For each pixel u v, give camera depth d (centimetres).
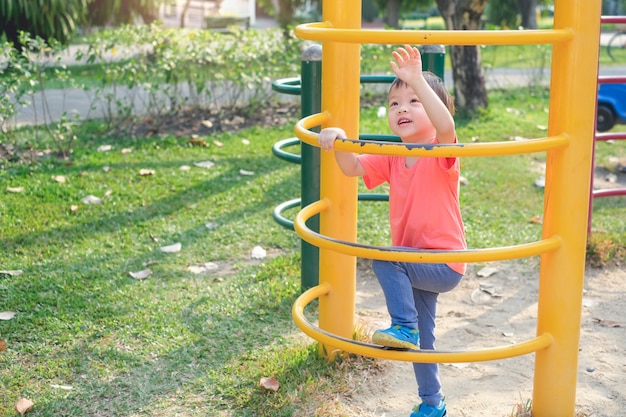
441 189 299
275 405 343
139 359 389
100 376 374
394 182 311
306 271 469
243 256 538
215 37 966
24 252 528
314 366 375
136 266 511
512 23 2173
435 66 452
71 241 550
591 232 563
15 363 384
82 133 817
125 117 845
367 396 358
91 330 420
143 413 343
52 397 353
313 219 461
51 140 782
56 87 1094
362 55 1034
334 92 355
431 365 320
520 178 729
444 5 982
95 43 884
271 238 568
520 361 404
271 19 2995
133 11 1555
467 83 996
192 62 910
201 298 463
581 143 300
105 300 457
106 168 700
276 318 439
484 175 732
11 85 742
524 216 623
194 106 918
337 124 358
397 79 309
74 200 625
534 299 482
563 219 306
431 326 321
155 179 682
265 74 974
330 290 375
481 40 276
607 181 752
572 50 295
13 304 448
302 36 301
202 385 365
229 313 444
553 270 312
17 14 1215
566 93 298
